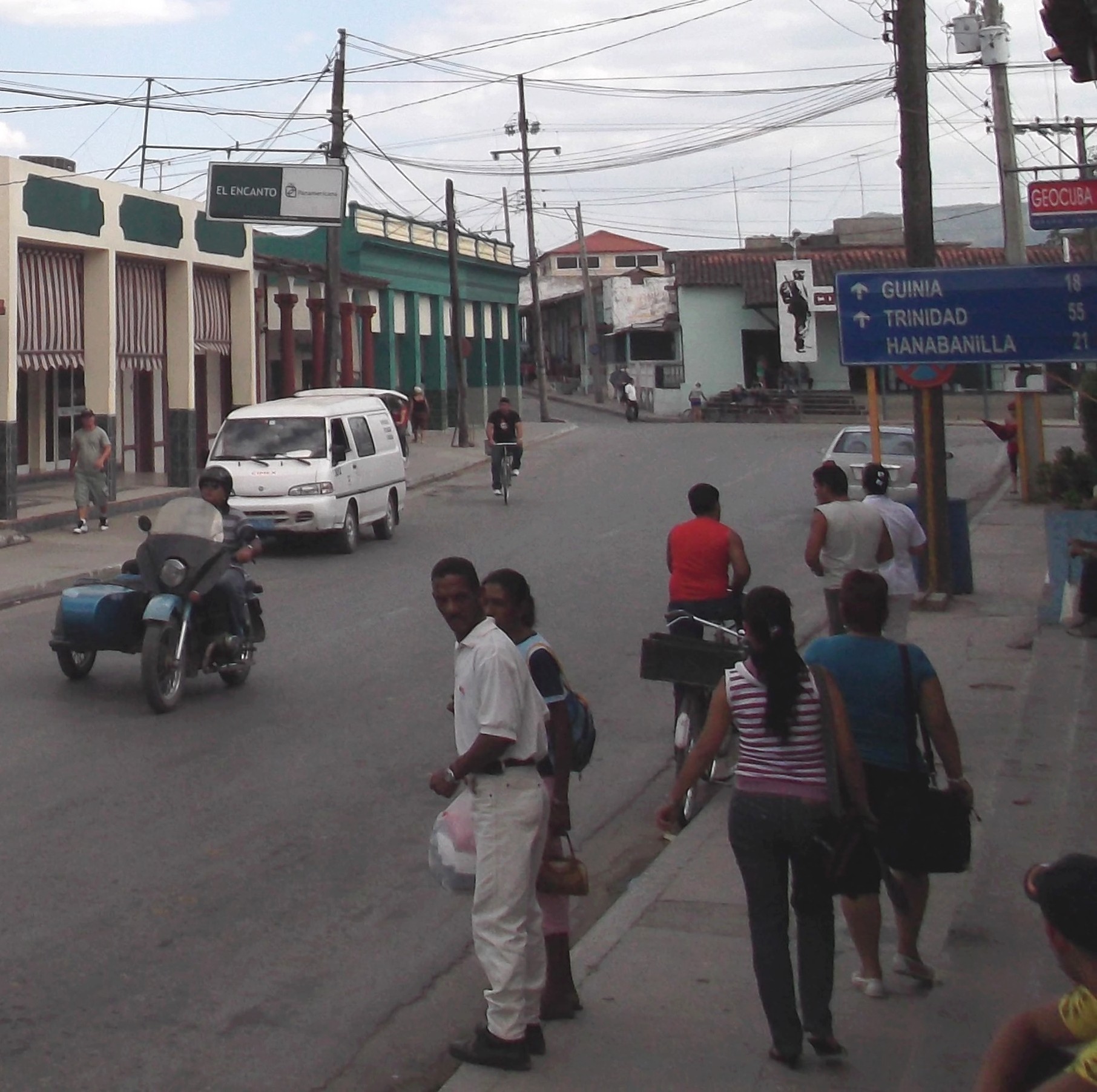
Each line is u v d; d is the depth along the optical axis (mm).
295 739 10438
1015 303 13062
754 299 56031
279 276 33281
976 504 26984
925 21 15211
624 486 30016
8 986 6188
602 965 6426
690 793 8891
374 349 43156
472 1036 5906
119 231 24453
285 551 20859
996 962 5875
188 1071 5504
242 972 6438
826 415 53750
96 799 8898
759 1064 5430
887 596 5836
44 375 26172
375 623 15039
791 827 5234
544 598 16703
